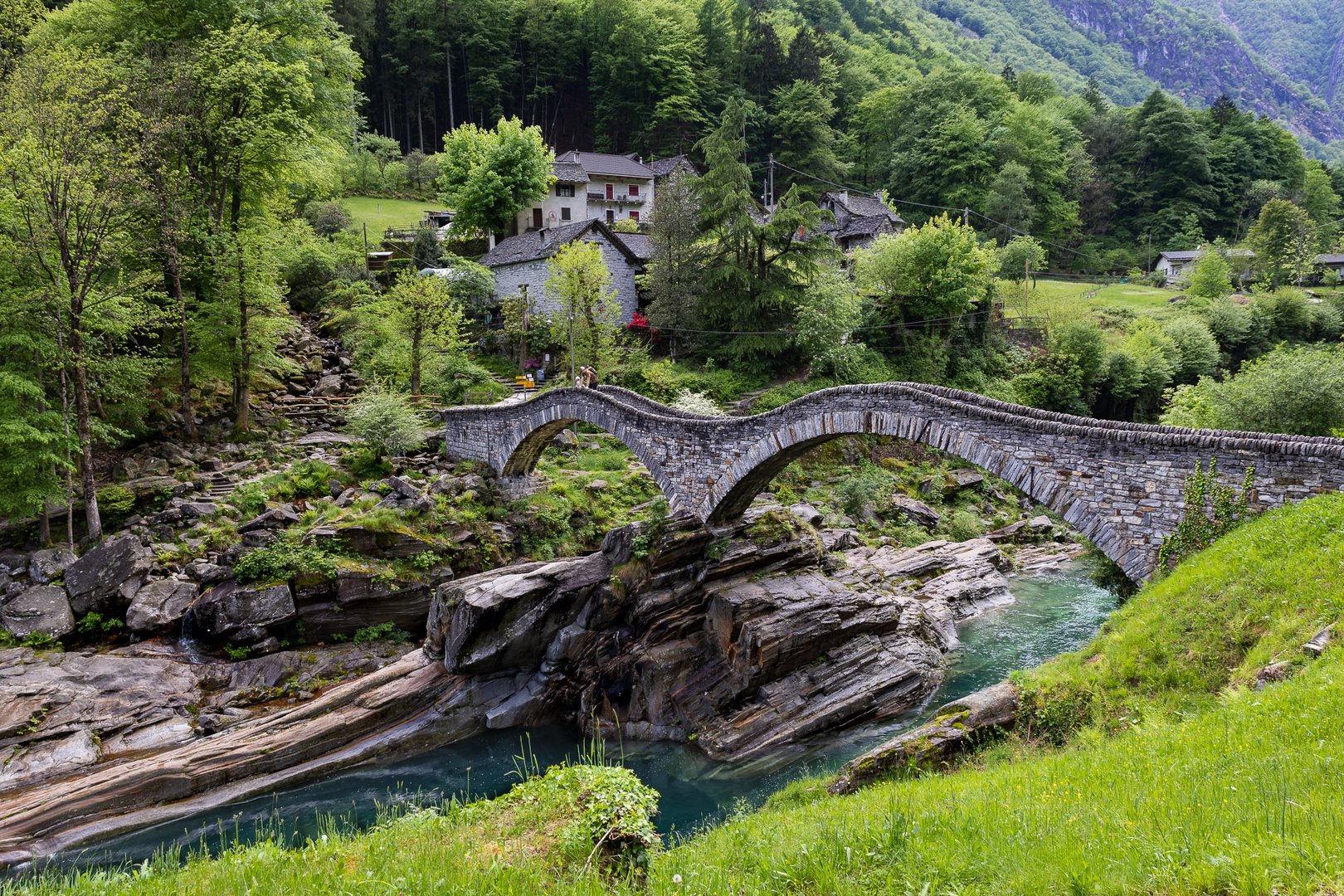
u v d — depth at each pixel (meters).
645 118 85.19
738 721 19.73
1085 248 82.12
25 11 27.88
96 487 24.94
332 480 27.64
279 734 18.42
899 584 27.94
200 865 7.04
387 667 21.41
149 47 28.70
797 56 91.56
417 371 36.88
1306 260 69.44
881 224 66.31
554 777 8.20
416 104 86.88
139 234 27.64
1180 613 12.20
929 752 11.69
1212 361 51.50
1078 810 6.15
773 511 25.59
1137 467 15.13
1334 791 5.29
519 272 49.91
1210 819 5.19
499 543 26.91
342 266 49.00
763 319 45.16
